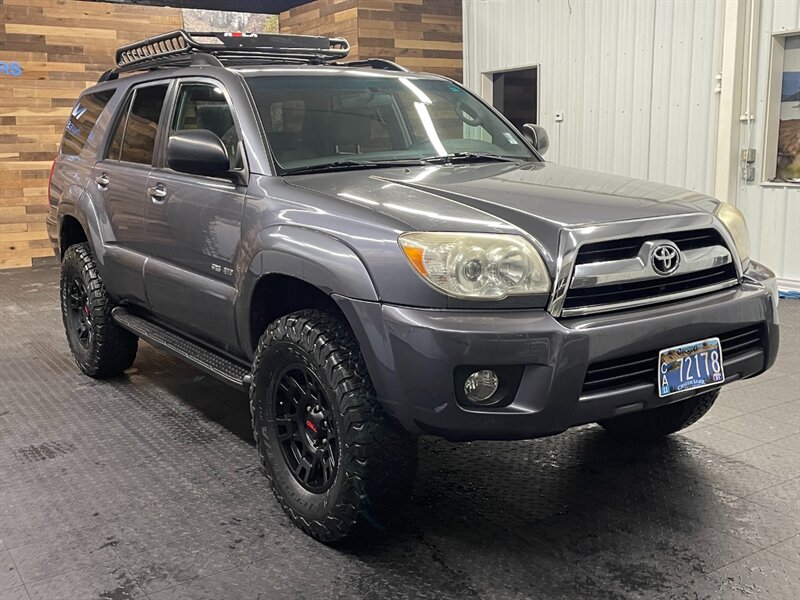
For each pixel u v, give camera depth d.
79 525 2.54
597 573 2.21
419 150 3.08
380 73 3.36
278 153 2.77
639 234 2.21
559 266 2.08
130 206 3.49
